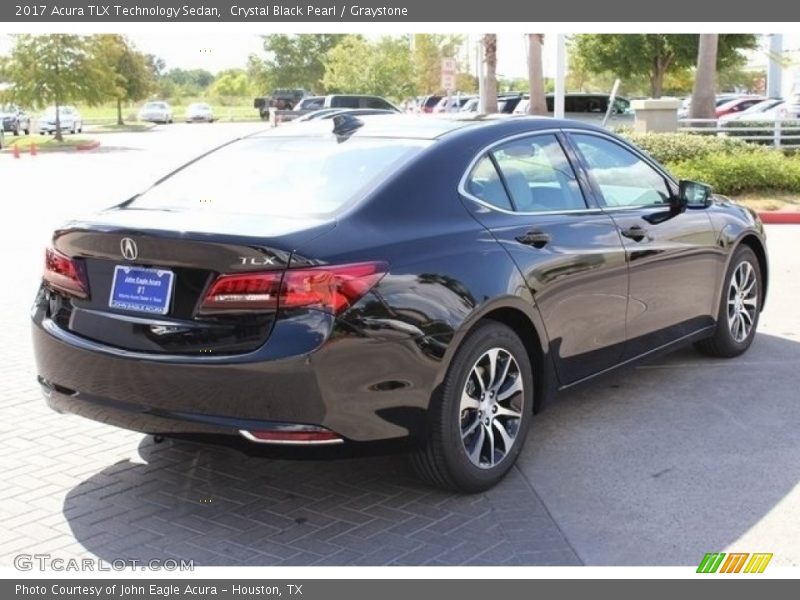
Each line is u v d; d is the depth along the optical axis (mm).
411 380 4074
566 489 4559
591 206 5281
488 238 4520
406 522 4234
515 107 32594
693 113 23172
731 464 4832
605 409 5695
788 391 5980
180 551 4004
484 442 4504
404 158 4555
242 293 3855
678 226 5844
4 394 6117
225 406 3883
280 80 78062
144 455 5059
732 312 6590
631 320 5453
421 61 59750
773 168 16125
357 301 3906
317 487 4625
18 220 15289
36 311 4523
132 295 4121
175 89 82188
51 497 4535
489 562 3873
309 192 4434
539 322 4715
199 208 4461
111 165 28672
